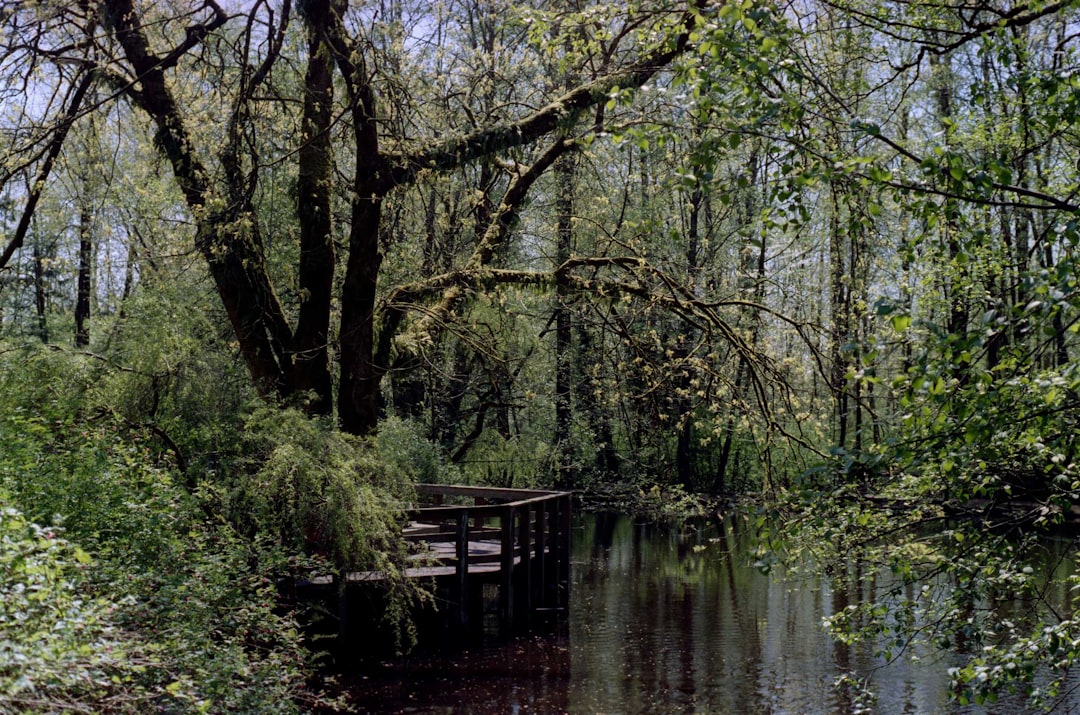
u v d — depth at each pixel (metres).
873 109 11.18
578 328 20.31
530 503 13.07
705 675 10.71
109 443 8.26
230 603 7.25
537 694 9.91
